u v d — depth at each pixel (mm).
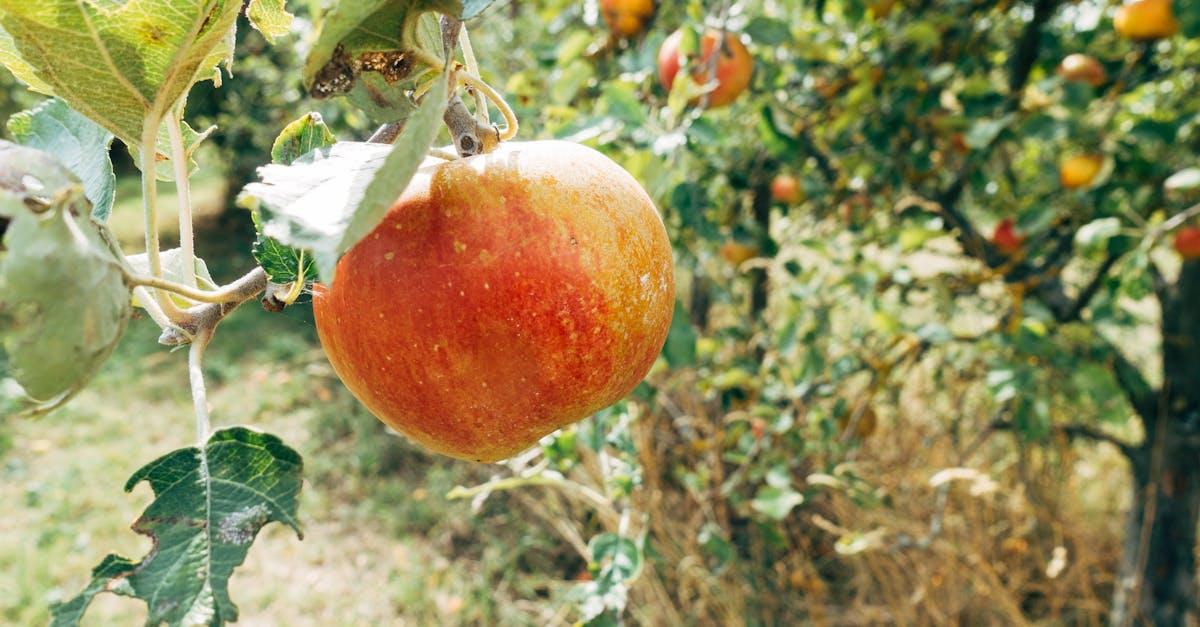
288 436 5512
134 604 3975
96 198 808
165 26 631
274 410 5887
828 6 2934
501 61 3736
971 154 2674
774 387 2752
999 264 2809
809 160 3098
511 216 726
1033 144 3209
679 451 3527
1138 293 2150
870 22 2824
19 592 3932
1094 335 2441
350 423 5605
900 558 3332
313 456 5254
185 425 5707
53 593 3975
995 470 3553
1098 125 2568
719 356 3227
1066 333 2318
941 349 3043
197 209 11031
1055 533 3461
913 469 3576
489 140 807
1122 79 2523
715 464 3197
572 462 1691
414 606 3988
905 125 2703
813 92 2857
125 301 596
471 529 4531
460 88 834
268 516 696
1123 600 2904
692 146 2240
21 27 613
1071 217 2547
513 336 722
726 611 3381
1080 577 3418
